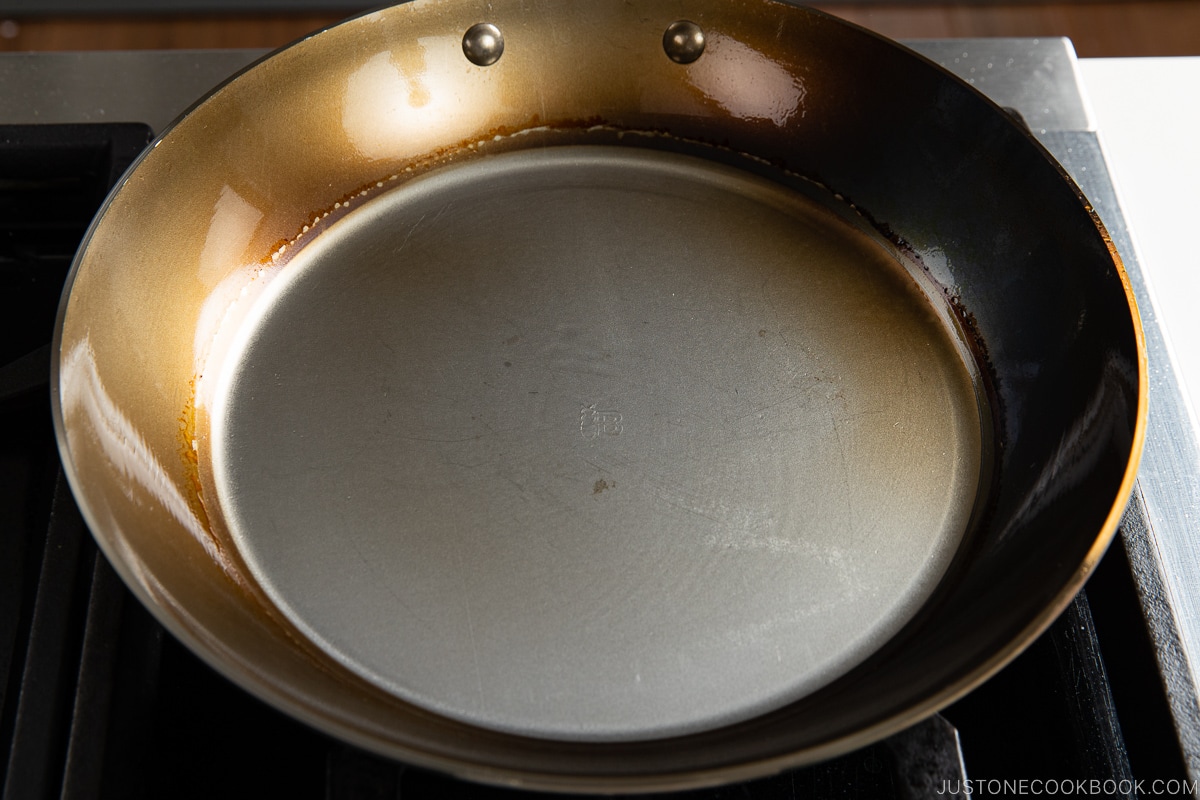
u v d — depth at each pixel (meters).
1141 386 0.37
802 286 0.45
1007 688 0.40
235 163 0.43
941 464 0.42
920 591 0.40
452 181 0.47
